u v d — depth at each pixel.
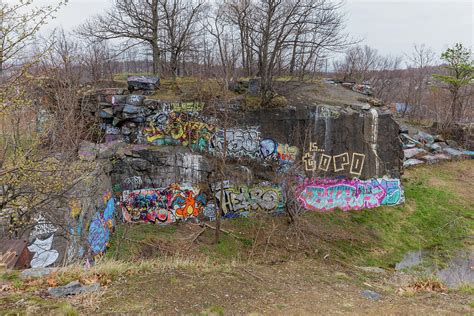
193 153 14.98
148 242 12.65
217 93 15.78
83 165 9.12
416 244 15.44
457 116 34.38
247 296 6.62
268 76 16.19
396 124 17.67
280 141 16.05
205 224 14.57
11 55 5.69
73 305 5.43
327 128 16.52
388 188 17.81
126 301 5.75
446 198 19.41
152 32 22.62
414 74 50.72
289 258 12.78
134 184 14.41
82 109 12.30
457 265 13.66
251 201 15.52
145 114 15.33
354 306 6.89
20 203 7.50
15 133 8.47
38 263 7.52
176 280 6.80
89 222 9.93
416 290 8.21
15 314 4.93
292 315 6.11
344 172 16.94
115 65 29.11
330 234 15.07
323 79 21.06
